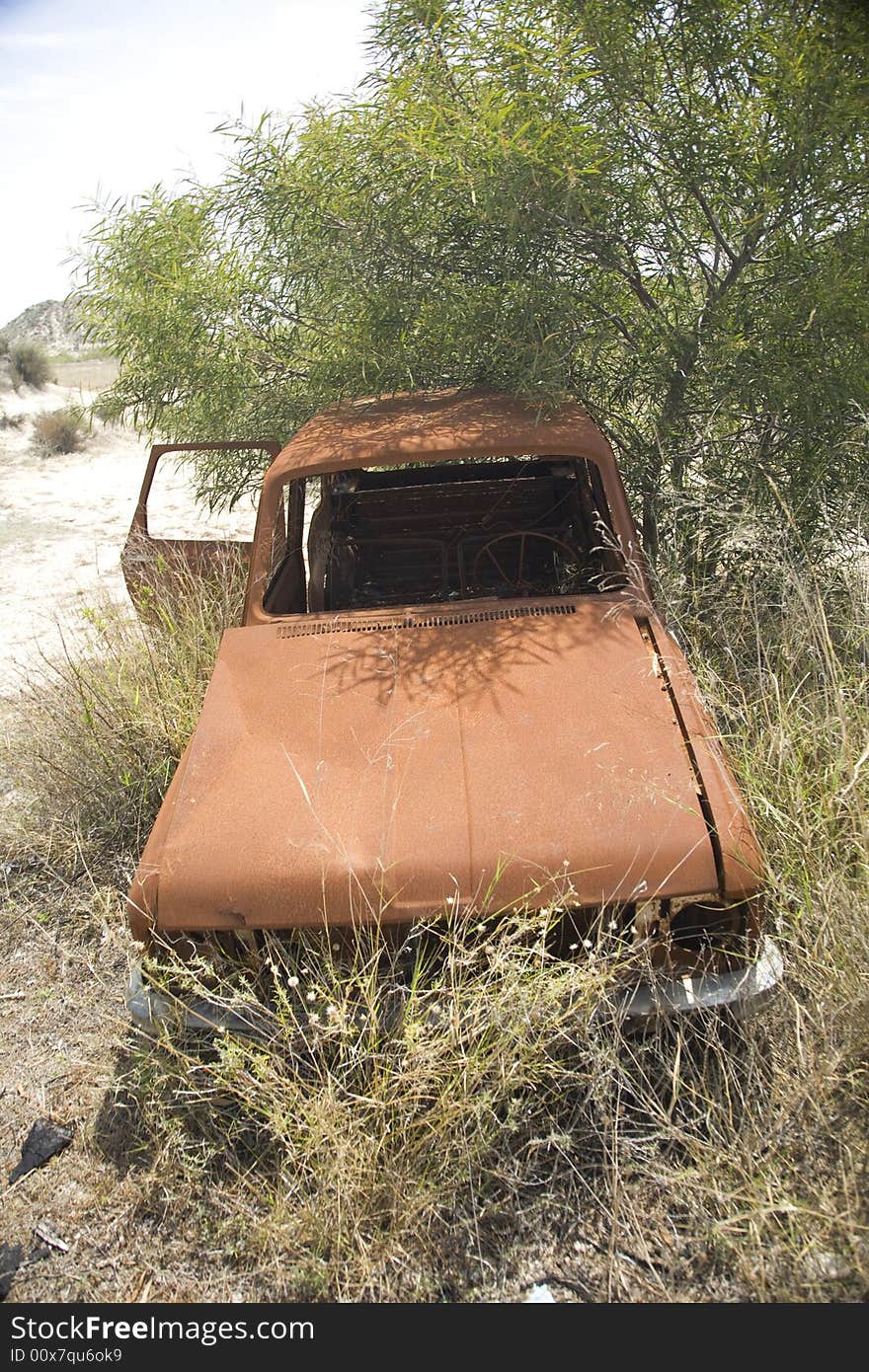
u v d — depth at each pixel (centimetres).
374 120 426
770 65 389
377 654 309
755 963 232
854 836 277
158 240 507
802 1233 216
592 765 254
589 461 384
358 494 457
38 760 421
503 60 397
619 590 340
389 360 455
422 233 441
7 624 654
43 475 1204
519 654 301
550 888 229
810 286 399
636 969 232
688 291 460
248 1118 258
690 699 277
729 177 411
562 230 428
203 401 538
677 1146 243
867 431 410
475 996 229
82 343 563
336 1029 227
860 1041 250
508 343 427
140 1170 256
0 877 386
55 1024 311
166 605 455
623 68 393
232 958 242
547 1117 248
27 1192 252
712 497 421
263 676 308
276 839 244
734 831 234
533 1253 224
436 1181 236
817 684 341
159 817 261
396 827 243
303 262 463
